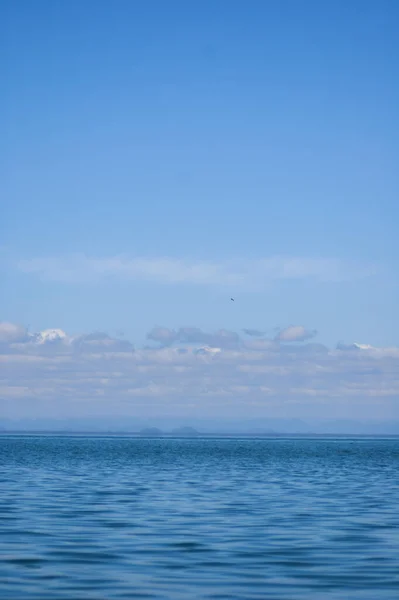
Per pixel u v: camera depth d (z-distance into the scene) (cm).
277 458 17388
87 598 2794
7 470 10862
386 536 4378
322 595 2881
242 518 5194
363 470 11969
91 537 4272
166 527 4716
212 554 3747
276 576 3231
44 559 3566
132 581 3100
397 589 2989
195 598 2819
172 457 17262
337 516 5344
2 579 3109
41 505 5916
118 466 12444
